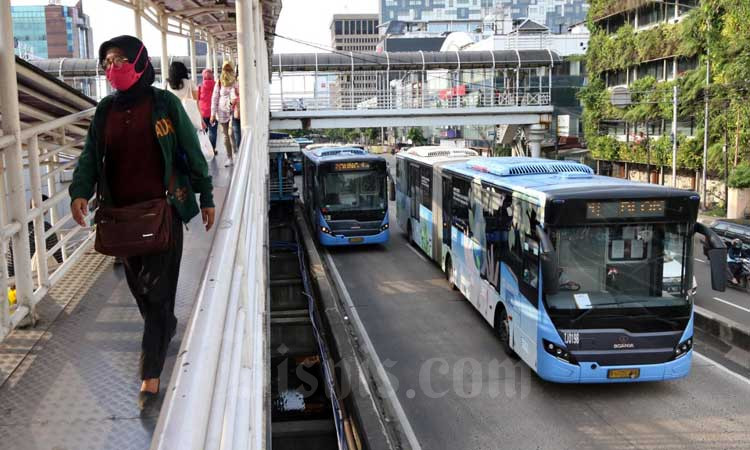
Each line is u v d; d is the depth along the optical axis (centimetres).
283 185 2898
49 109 639
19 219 422
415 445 865
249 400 245
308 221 2698
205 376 143
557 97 4875
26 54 2452
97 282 529
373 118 3919
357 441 861
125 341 405
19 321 413
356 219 2200
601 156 4419
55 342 403
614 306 953
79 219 314
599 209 949
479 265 1368
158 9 1122
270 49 2697
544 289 931
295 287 1800
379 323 1414
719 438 866
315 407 1152
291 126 3906
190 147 327
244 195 335
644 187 983
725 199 3153
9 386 341
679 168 3712
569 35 5094
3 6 399
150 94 320
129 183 316
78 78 3006
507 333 1166
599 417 940
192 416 127
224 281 196
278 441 920
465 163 1647
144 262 323
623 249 958
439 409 973
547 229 953
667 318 958
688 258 963
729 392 1020
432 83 6144
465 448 855
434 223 1905
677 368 960
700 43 3350
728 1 3103
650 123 3953
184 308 440
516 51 4216
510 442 870
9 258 648
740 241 1778
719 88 3164
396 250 2259
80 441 290
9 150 412
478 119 3969
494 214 1242
